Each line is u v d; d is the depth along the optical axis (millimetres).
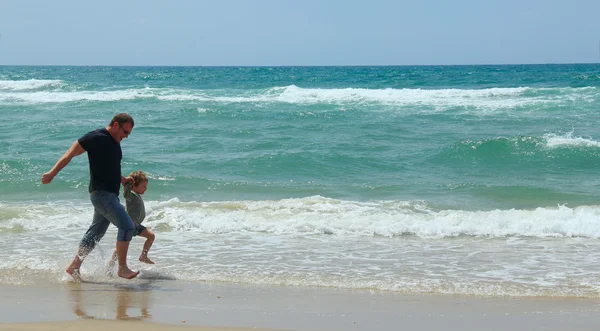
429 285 5828
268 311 4953
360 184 11891
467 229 8227
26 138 16906
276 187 11539
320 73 71438
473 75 56000
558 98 26547
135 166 13219
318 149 15281
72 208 9547
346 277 6109
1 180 11477
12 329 4352
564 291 5621
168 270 6363
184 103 26109
